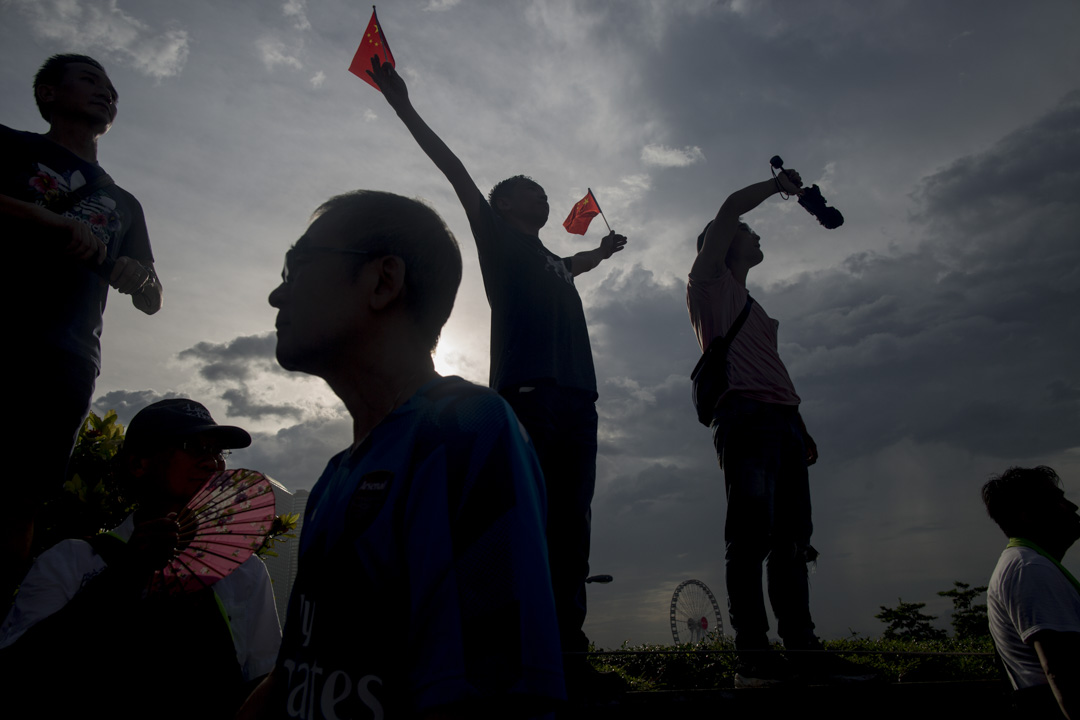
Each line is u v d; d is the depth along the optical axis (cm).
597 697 271
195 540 202
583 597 316
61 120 327
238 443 236
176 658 188
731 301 422
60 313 282
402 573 98
